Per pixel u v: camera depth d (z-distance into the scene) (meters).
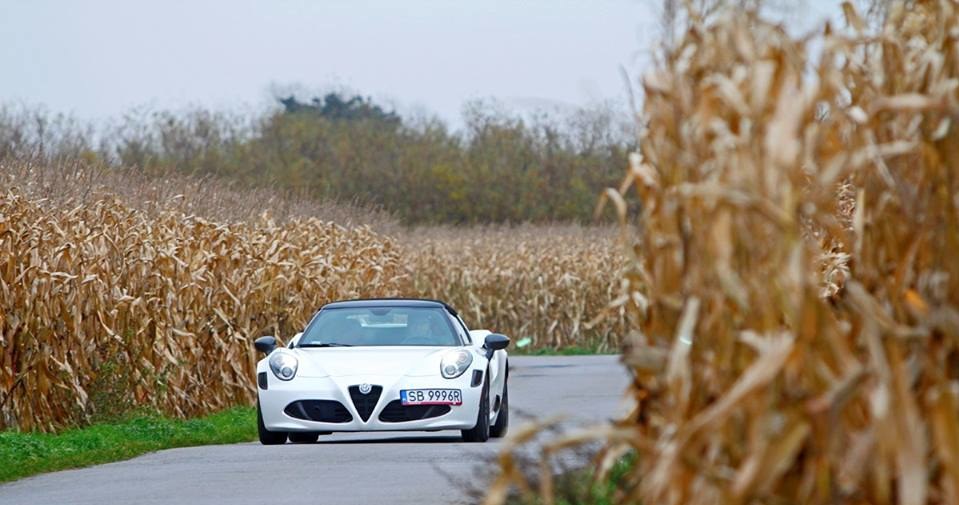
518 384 81.81
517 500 22.50
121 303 58.69
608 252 133.50
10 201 55.59
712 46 13.95
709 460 13.09
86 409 57.59
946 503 12.83
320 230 88.56
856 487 12.72
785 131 12.64
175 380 63.19
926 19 15.13
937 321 12.95
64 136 171.62
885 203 14.46
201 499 34.78
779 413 12.59
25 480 41.00
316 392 48.25
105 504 34.38
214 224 69.06
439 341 51.47
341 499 33.84
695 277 13.53
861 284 14.77
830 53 13.53
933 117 14.11
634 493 14.71
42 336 54.59
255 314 70.62
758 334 13.04
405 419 48.06
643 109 14.73
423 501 32.88
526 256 135.75
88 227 62.41
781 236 12.58
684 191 12.80
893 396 12.37
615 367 100.12
